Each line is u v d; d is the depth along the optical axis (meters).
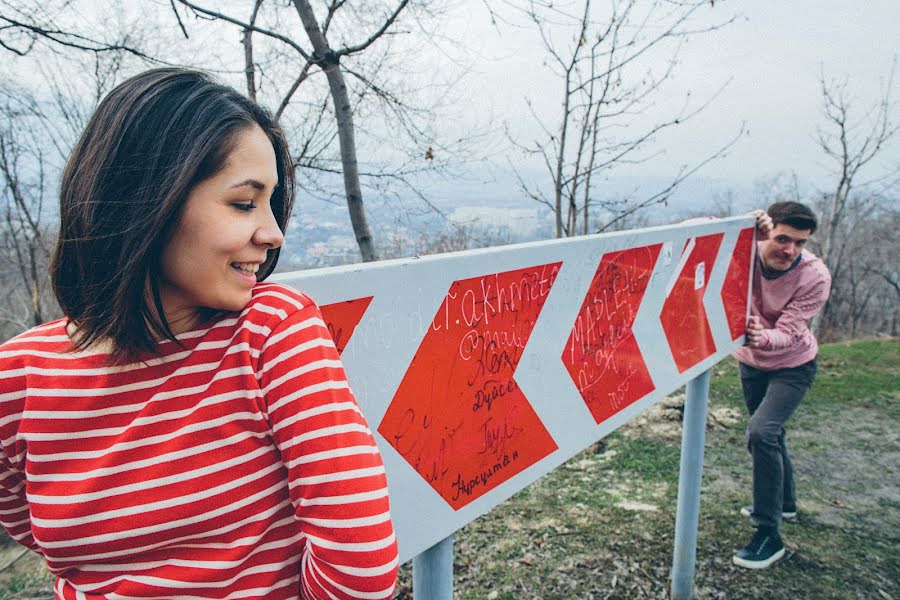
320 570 0.69
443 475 1.25
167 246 0.68
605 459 4.16
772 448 3.01
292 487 0.71
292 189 0.82
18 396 0.72
